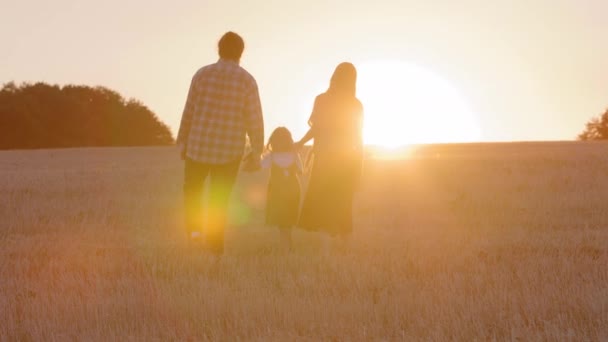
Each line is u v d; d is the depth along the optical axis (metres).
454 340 5.66
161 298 6.99
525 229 11.82
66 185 21.64
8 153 60.22
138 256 9.45
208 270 8.45
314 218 10.63
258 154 9.75
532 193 17.56
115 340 5.80
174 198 17.59
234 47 9.62
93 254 9.80
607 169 25.08
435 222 13.06
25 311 6.66
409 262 8.74
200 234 9.76
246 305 6.69
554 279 7.64
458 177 23.59
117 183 22.44
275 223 10.84
